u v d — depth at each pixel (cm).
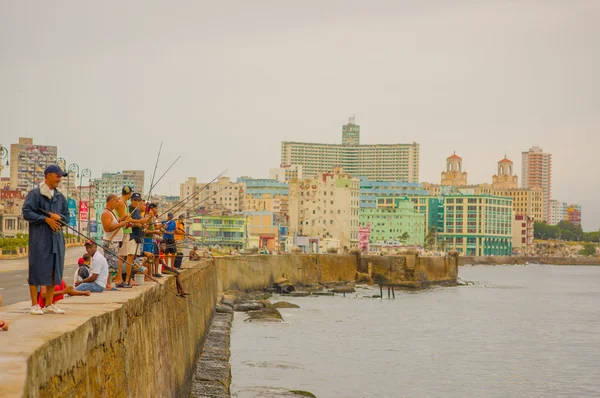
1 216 10300
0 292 3128
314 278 11538
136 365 1520
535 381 4459
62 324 1098
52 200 1296
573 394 4119
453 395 3975
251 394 3312
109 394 1245
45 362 930
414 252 12812
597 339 6494
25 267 5366
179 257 3064
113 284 1872
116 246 1931
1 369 822
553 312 9275
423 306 9319
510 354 5503
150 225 2275
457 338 6288
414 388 4084
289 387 3762
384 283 12656
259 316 6581
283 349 5003
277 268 10362
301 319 6975
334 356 4906
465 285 14900
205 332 4309
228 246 17388
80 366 1083
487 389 4178
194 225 17150
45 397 921
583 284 17775
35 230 1266
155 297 1894
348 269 12481
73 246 10444
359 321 7125
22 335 995
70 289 1548
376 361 4859
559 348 5897
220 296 7444
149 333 1745
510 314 8744
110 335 1287
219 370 3403
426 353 5353
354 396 3744
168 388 2066
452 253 14788
